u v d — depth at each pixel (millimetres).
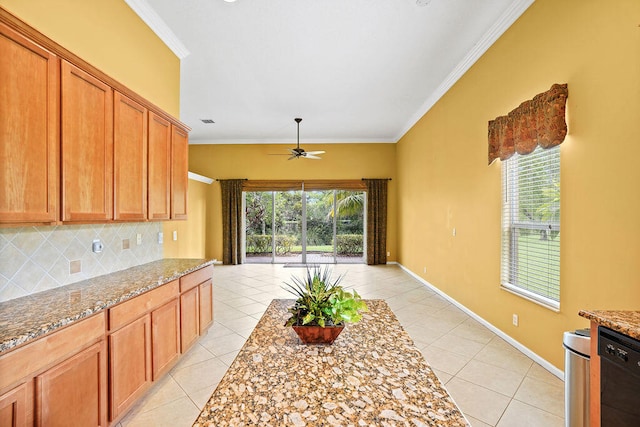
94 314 1636
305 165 7531
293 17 2871
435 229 4883
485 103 3336
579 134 2129
